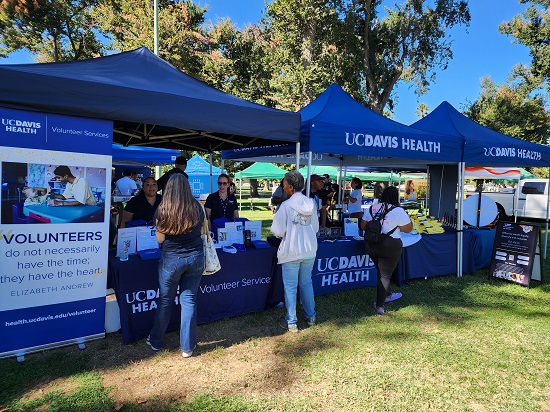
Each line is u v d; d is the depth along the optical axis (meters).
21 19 17.11
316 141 4.08
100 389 2.55
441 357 3.18
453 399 2.58
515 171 15.12
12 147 2.63
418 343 3.45
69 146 2.86
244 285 3.95
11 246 2.70
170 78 3.75
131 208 4.15
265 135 3.75
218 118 3.42
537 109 27.62
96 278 3.15
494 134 6.26
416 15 20.56
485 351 3.31
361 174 20.56
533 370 2.99
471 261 5.97
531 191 14.80
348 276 4.92
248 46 21.14
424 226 5.61
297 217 3.40
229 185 4.84
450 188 7.95
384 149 4.57
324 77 17.44
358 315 4.12
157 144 6.17
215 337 3.47
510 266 5.52
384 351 3.27
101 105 2.87
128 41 17.09
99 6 18.59
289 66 17.95
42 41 19.55
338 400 2.54
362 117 4.90
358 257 4.97
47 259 2.87
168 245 2.83
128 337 3.22
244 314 4.01
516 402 2.56
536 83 26.20
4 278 2.71
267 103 20.73
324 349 3.29
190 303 3.03
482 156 5.59
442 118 6.14
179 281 3.04
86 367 2.84
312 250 3.47
